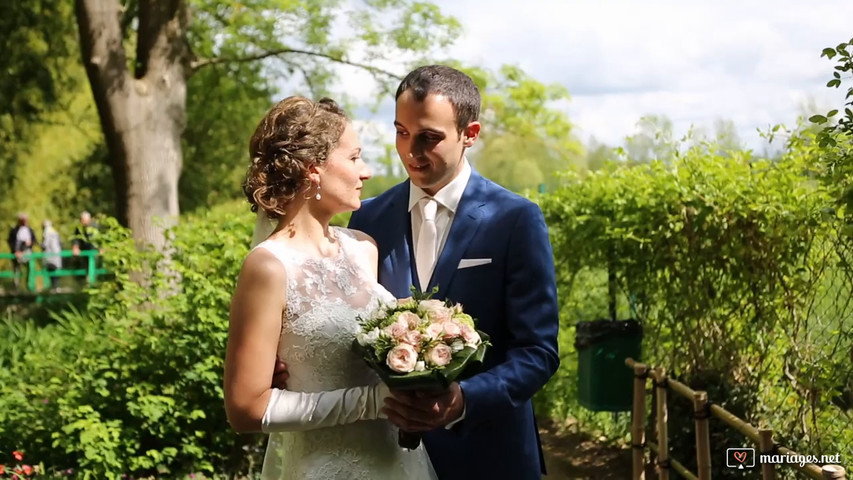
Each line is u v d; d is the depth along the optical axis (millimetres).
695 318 5508
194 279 6180
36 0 14781
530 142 14141
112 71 11719
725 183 5234
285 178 2541
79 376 6152
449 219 2893
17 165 19641
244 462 6094
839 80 3379
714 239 5305
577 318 7117
